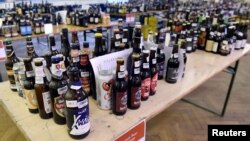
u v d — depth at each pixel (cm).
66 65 103
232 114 247
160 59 120
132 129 84
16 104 96
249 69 392
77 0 632
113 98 88
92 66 91
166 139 206
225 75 354
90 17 385
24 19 320
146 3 612
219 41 182
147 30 188
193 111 253
